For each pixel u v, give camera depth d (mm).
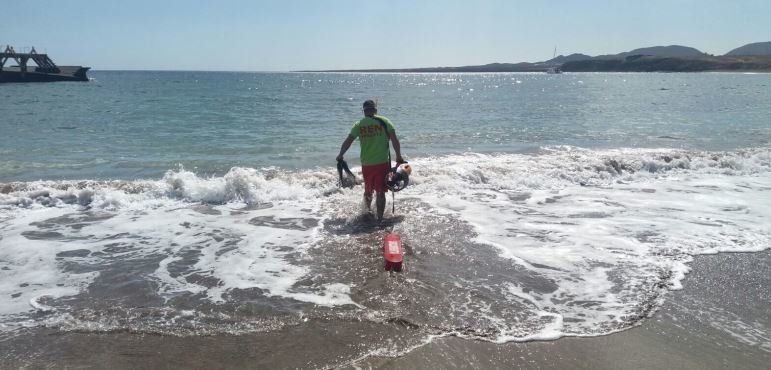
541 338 3885
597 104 32062
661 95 42844
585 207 7887
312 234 6355
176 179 8227
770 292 4793
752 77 107688
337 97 41688
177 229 6539
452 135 16219
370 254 5613
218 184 8164
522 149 13344
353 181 8906
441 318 4148
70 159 11438
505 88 67688
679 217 7316
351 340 3791
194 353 3598
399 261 5129
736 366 3580
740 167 11062
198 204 7773
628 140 15266
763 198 8516
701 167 11000
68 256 5512
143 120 20406
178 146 13609
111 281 4848
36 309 4238
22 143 13781
